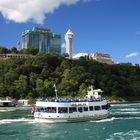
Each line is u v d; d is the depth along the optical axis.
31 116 110.38
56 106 89.94
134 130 77.25
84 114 93.12
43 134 72.44
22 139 66.81
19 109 151.25
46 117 89.88
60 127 82.38
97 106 97.19
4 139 67.00
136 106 168.62
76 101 92.56
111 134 71.75
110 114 116.12
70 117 90.50
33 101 197.12
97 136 69.56
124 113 120.94
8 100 177.25
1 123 89.69
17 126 84.06
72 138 67.69
